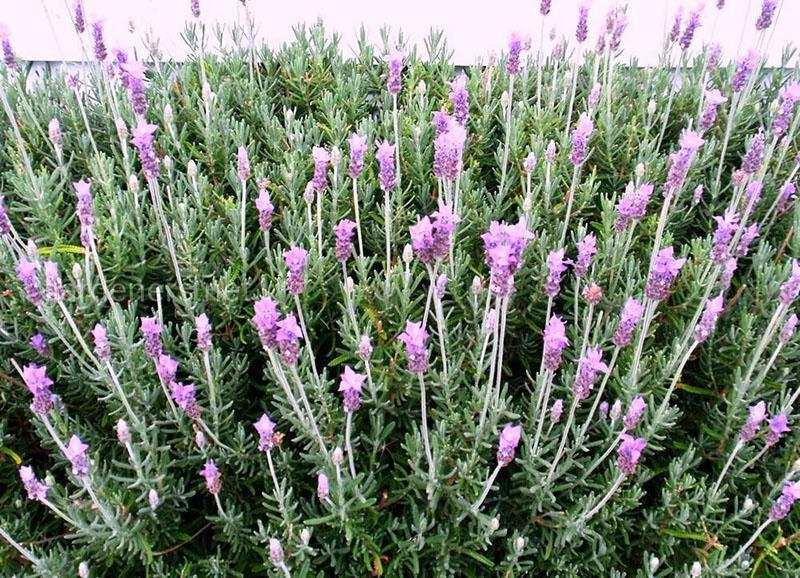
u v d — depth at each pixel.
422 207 0.62
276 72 0.74
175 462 0.47
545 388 0.48
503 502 0.49
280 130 0.63
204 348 0.43
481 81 0.71
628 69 0.78
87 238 0.46
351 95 0.69
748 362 0.53
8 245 0.51
